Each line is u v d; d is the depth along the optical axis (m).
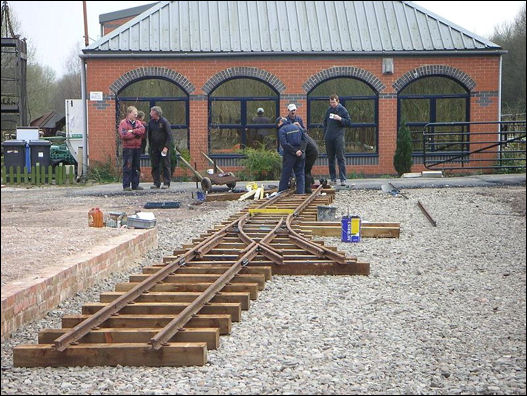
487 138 28.00
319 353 7.11
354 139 27.97
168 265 9.98
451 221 16.17
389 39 28.14
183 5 29.12
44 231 13.24
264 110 27.77
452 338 7.81
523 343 7.64
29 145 26.92
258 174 26.69
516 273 11.09
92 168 27.48
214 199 20.61
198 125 27.52
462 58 27.83
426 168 26.73
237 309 8.16
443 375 6.61
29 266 9.62
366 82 27.73
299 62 27.55
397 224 14.69
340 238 14.22
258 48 27.69
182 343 6.91
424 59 27.77
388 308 8.95
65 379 6.42
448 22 28.72
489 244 13.48
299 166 19.91
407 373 6.61
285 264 10.83
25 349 6.85
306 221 15.42
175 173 27.42
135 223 13.59
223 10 29.02
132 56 27.11
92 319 7.41
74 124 32.38
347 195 21.00
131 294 8.47
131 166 22.66
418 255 12.41
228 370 6.54
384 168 27.86
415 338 7.75
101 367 6.79
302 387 6.12
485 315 8.75
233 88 27.69
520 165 26.70
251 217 15.59
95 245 11.49
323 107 27.78
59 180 26.73
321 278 10.62
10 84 34.31
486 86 27.86
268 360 6.85
